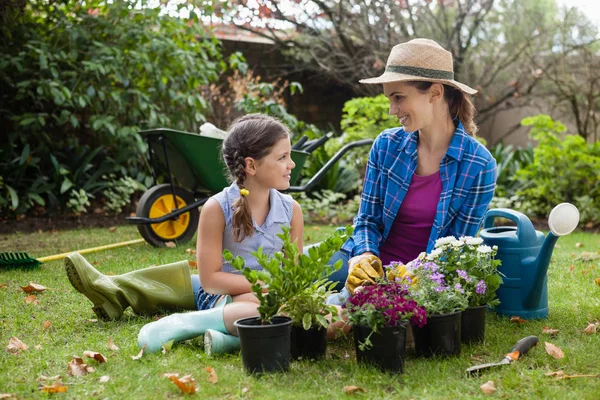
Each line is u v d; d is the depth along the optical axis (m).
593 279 3.64
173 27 7.24
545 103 10.61
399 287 2.21
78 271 2.71
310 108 10.73
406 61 2.51
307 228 6.27
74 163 7.40
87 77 7.16
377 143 2.83
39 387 2.01
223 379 2.04
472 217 2.67
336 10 10.12
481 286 2.38
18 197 6.96
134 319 2.83
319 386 1.99
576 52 9.70
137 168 7.91
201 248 2.51
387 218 2.77
